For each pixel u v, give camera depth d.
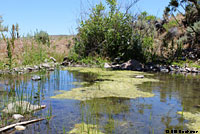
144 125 2.64
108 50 11.16
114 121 2.77
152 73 7.71
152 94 4.27
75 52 11.57
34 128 2.54
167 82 5.71
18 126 2.53
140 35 11.09
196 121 2.80
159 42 12.89
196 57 10.35
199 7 11.52
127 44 10.73
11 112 3.06
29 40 11.65
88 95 4.13
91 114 3.02
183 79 6.30
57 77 6.39
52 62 10.44
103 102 3.64
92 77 6.45
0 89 4.53
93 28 11.20
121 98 3.92
